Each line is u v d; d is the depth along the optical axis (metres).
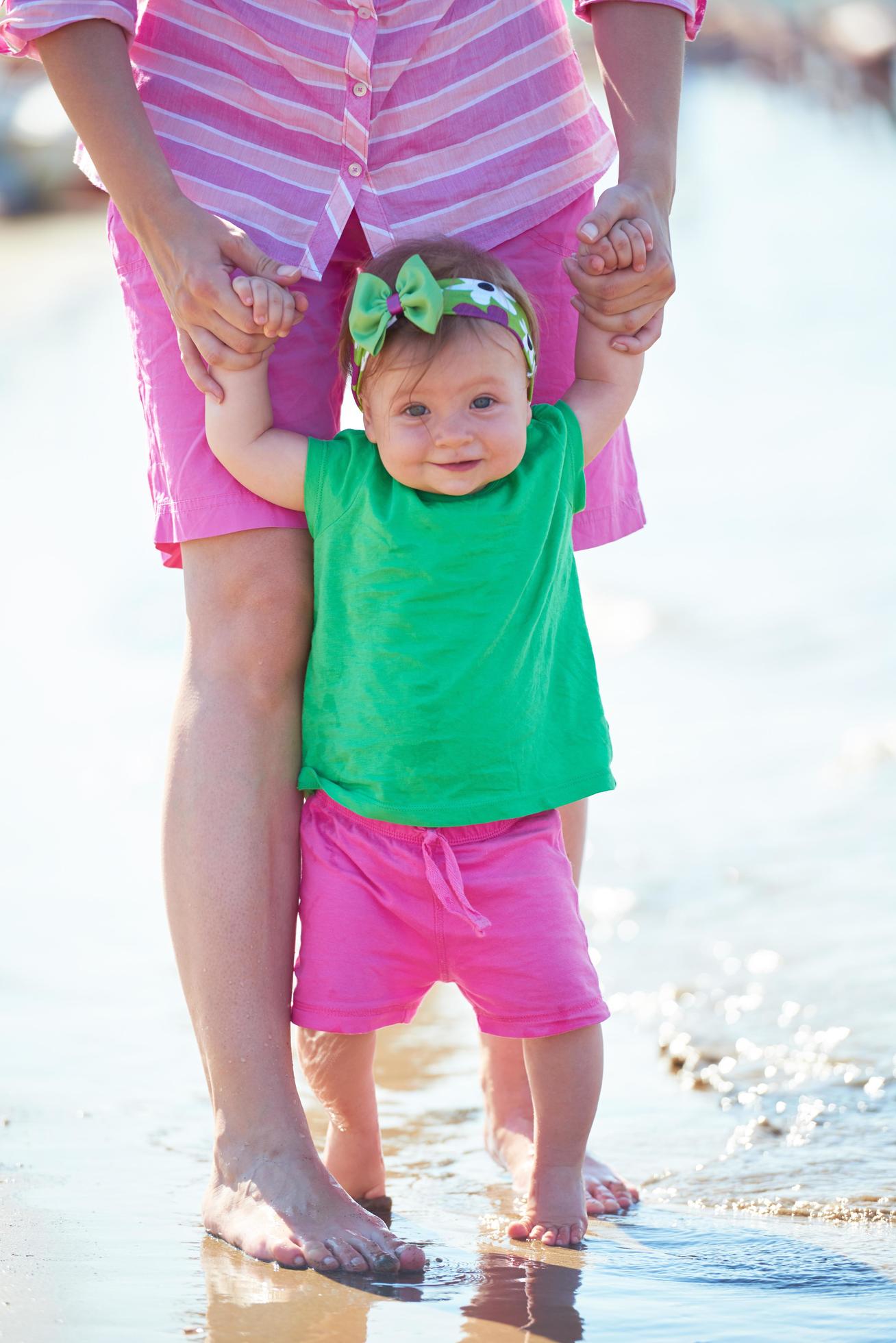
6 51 2.96
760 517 9.74
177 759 2.95
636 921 4.58
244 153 3.06
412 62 3.07
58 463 13.69
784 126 34.84
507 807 2.88
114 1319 2.36
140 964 4.46
